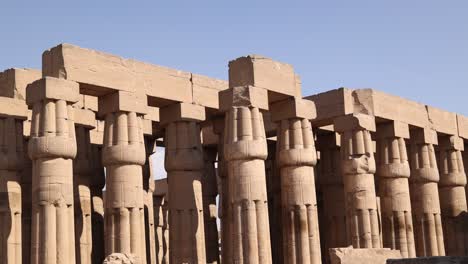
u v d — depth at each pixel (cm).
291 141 2345
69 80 2034
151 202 2939
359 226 2519
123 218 2106
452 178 3161
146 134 2769
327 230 2972
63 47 2056
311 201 2300
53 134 1972
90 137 2753
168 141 2442
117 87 2173
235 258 2080
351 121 2578
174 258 2341
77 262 2411
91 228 2581
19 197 2308
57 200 1950
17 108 2338
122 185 2130
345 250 2091
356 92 2667
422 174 2953
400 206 2731
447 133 3142
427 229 2927
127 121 2194
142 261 2128
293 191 2297
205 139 3139
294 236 2270
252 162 2125
